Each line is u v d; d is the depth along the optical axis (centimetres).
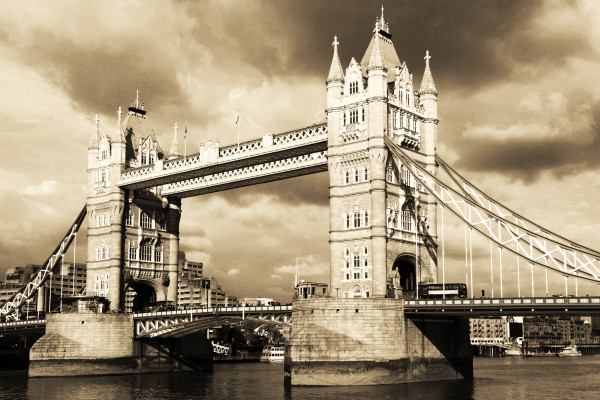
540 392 10012
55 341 13500
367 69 11531
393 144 11162
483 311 10056
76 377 13275
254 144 12712
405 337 10406
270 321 11762
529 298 9344
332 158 11594
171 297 15475
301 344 10250
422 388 9900
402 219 11506
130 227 14938
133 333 14000
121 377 13212
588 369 16962
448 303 9925
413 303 10281
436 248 12050
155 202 15438
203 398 9750
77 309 14188
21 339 18638
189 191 14900
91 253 15125
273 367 17312
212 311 12381
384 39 12512
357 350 10094
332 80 11744
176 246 15675
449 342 11394
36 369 13300
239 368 16788
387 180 11269
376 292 10838
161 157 15925
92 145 15488
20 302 17412
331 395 9119
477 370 16512
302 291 11869
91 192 15350
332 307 10238
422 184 11219
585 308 9038
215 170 13488
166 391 10700
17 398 9988
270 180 13325
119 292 14550
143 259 15112
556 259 10175
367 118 11300
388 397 8906
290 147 12181
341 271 11350
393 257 11175
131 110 15925
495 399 9025
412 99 11988
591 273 9881
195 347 15250
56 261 16975
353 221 11331
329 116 11712
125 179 14688
